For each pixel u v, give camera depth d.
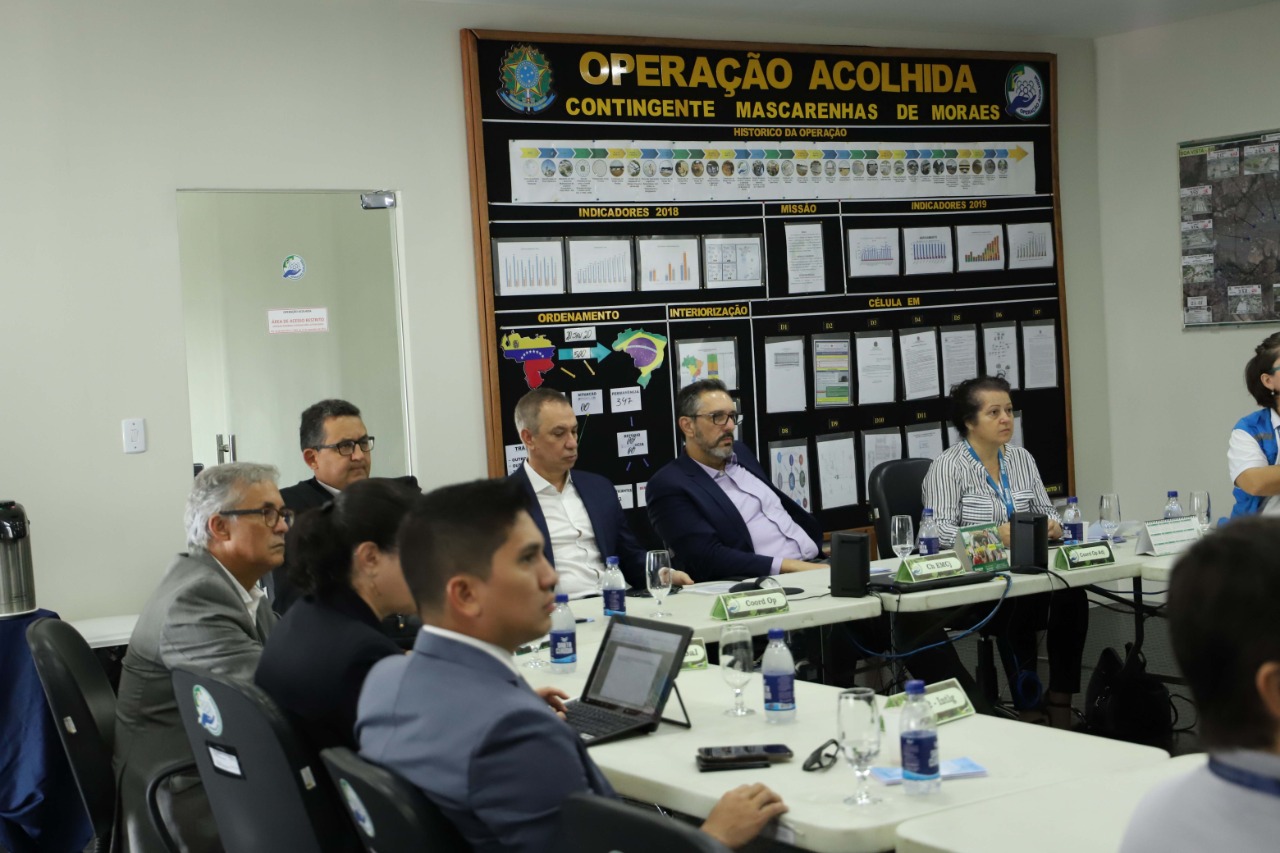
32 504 4.33
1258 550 0.98
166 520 4.53
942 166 5.96
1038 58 6.14
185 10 4.54
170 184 4.53
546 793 1.54
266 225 4.70
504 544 1.67
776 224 5.61
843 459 5.78
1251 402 5.95
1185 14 5.91
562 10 5.20
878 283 5.84
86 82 4.39
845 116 5.74
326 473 3.76
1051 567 3.81
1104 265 6.38
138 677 2.58
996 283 6.10
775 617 3.25
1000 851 1.54
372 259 4.88
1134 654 4.13
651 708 2.27
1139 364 6.31
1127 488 6.39
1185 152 6.07
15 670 3.67
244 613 2.63
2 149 4.29
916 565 3.58
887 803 1.80
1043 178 6.19
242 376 4.66
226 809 2.04
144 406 4.50
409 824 1.50
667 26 5.41
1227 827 0.99
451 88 5.00
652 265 5.36
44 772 3.65
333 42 4.79
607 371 5.28
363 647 2.01
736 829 1.74
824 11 5.52
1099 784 1.79
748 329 5.56
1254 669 0.97
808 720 2.30
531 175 5.13
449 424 5.00
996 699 4.39
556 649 2.83
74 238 4.39
